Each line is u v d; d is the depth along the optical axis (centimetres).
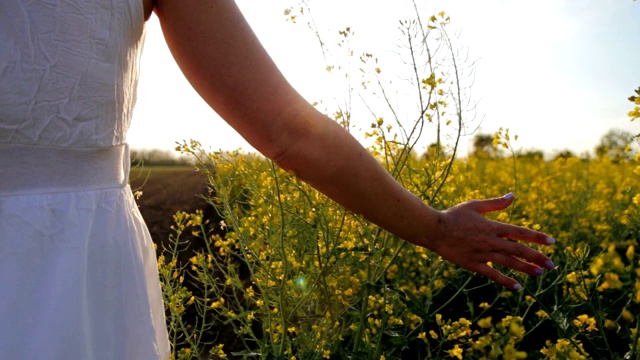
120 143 80
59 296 68
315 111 79
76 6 69
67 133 71
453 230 91
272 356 221
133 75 81
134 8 75
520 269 93
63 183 72
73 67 70
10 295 66
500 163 784
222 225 268
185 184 1056
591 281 229
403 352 286
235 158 261
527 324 310
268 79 77
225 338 329
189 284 392
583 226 459
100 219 75
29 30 67
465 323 231
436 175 247
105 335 73
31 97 68
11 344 65
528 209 449
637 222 246
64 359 67
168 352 92
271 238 245
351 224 236
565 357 206
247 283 384
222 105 77
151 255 89
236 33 76
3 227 67
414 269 321
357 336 226
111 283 75
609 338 270
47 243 69
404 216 87
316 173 80
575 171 786
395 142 238
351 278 236
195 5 74
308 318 217
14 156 69
